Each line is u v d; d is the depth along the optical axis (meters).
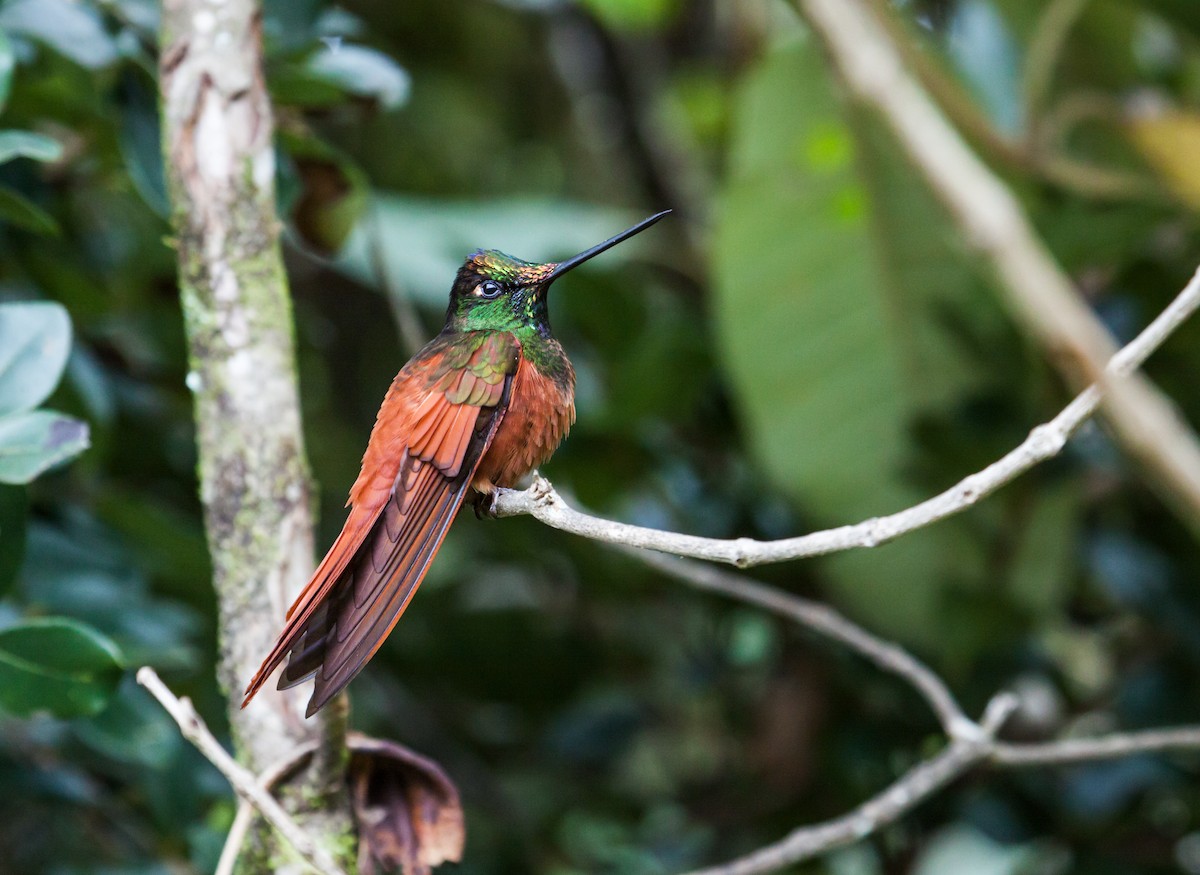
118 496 8.27
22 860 8.25
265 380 5.21
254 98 5.39
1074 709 9.87
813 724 10.34
